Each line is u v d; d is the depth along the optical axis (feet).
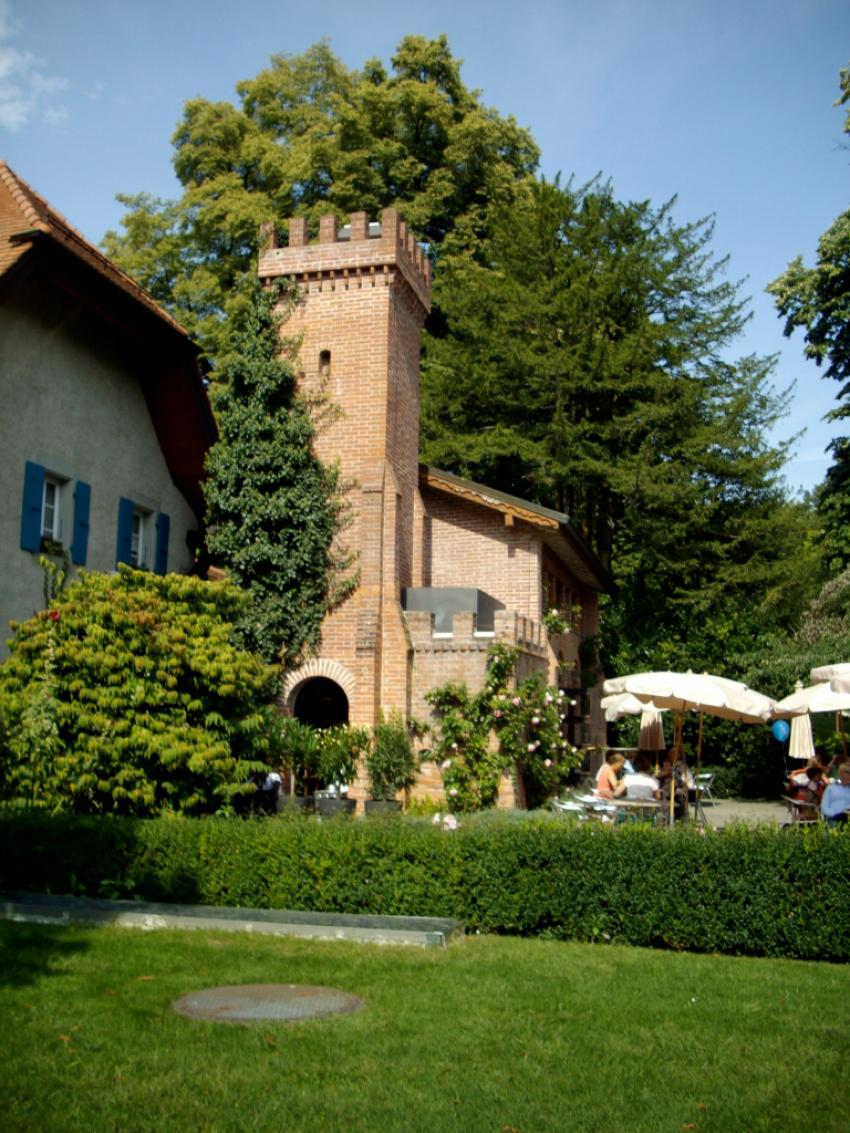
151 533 68.59
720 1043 23.45
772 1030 24.47
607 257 114.32
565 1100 19.92
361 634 69.67
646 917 33.99
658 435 111.86
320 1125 18.47
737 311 116.06
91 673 43.37
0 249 52.21
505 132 126.52
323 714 79.15
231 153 118.42
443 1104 19.48
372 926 32.91
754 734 104.22
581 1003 26.20
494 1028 23.97
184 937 32.12
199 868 36.78
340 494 73.15
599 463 107.55
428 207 117.60
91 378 61.46
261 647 71.10
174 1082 20.10
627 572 123.65
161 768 43.04
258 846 36.50
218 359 101.09
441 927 32.89
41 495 55.72
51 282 54.85
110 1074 20.42
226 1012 24.49
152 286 113.09
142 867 37.11
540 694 70.95
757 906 33.22
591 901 34.47
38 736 41.14
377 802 63.57
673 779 59.77
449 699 67.82
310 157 110.93
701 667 112.37
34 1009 24.09
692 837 34.42
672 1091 20.61
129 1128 18.12
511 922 34.83
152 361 66.18
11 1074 20.20
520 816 50.72
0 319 53.11
